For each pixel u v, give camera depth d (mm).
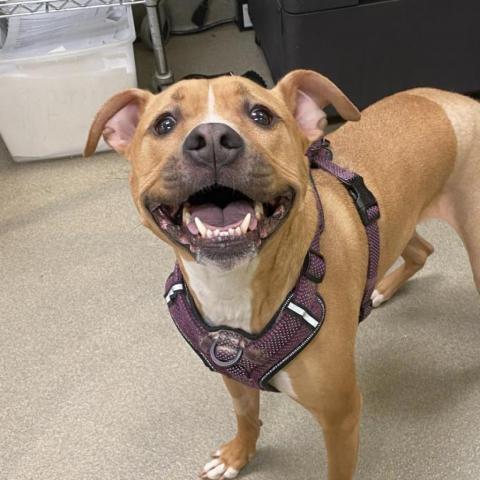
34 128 1039
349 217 542
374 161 591
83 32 1049
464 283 808
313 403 504
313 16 921
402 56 972
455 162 633
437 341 746
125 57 1031
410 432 664
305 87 500
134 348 768
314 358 479
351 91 996
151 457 666
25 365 763
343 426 521
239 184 387
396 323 771
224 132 375
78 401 720
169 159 397
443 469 632
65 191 1015
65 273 874
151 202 422
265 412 692
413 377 713
